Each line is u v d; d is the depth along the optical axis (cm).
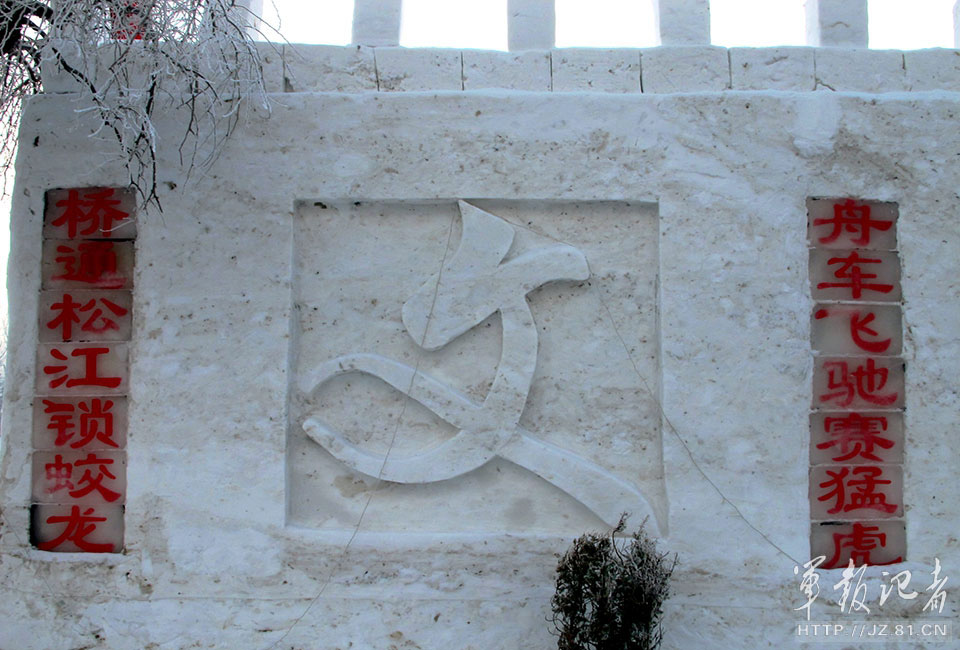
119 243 321
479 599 306
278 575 307
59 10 294
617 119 323
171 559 307
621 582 276
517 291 321
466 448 313
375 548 309
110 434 313
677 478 310
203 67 318
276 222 320
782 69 337
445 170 322
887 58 339
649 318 323
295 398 320
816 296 321
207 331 315
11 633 304
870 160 325
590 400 321
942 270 322
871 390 318
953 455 315
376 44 338
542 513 315
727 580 307
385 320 323
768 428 313
